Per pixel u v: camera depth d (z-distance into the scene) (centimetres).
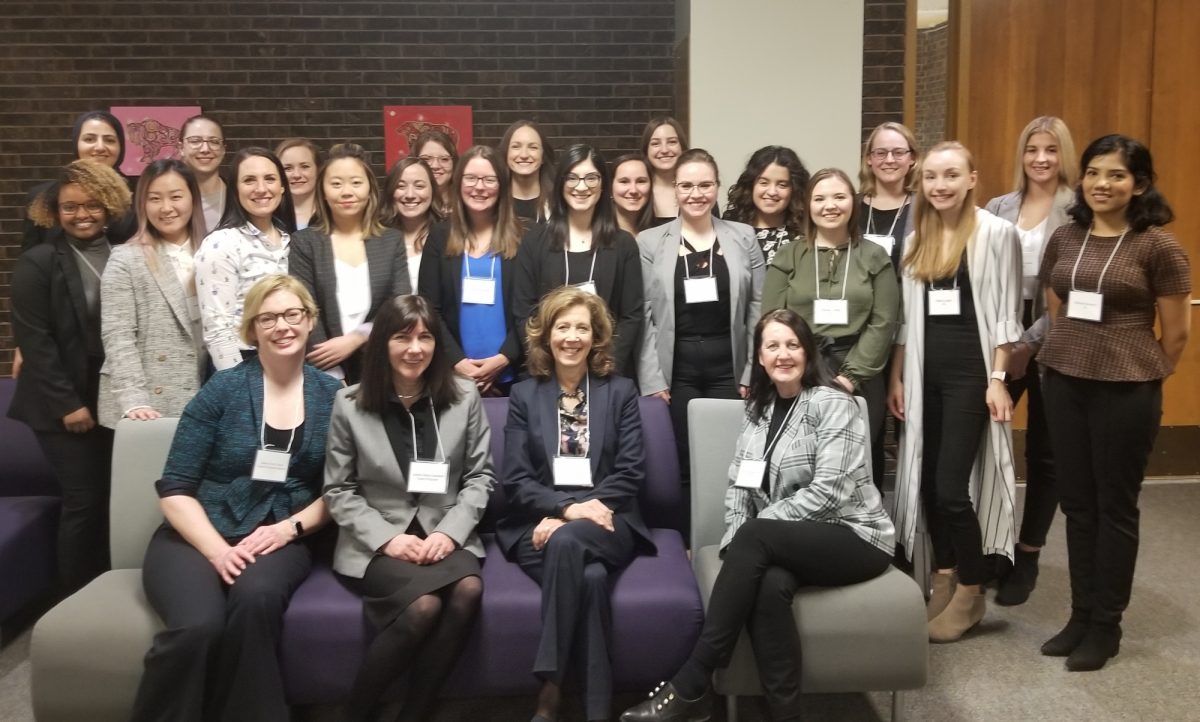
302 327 279
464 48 557
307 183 412
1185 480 526
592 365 304
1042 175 377
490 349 360
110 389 318
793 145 497
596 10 559
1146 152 288
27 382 329
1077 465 307
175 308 325
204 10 546
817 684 261
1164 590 376
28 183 555
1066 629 324
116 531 290
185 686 241
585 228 357
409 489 278
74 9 544
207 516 275
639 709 258
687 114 504
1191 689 296
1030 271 380
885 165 374
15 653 328
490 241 362
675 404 355
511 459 295
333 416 281
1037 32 504
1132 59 504
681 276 352
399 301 278
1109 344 294
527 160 400
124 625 253
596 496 288
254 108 554
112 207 331
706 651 255
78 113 551
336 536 296
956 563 339
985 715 283
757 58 491
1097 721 279
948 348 329
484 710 291
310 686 259
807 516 268
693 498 305
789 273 346
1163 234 290
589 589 260
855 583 268
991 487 333
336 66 554
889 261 338
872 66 506
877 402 338
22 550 331
